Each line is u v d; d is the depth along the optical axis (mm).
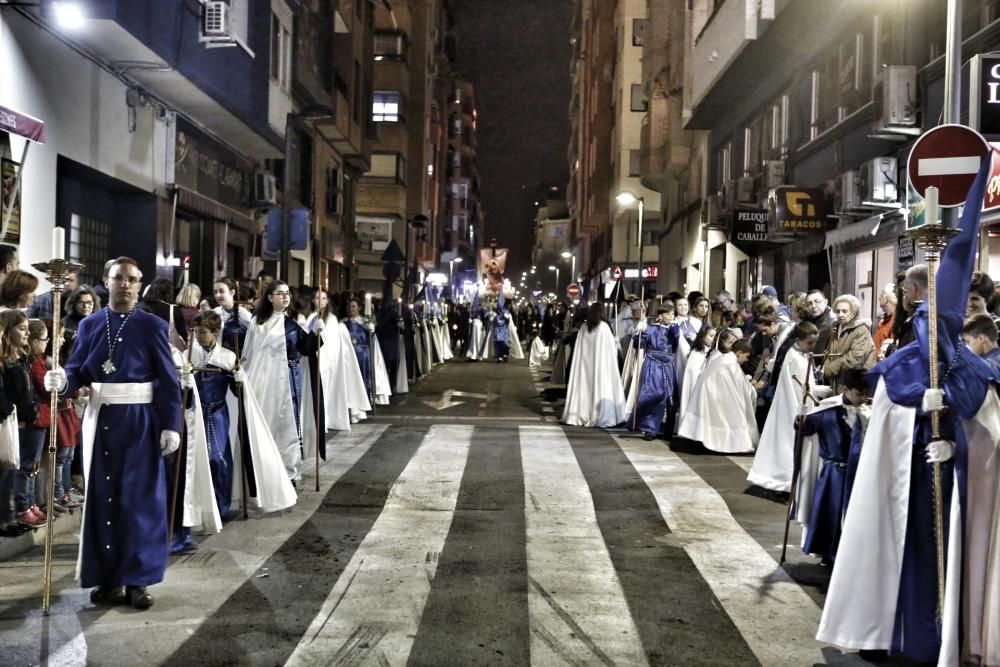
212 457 8133
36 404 6727
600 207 55344
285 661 5109
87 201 14492
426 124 57594
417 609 6016
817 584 6738
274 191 22344
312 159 29250
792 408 9602
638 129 48375
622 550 7562
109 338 6094
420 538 7816
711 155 30938
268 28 19953
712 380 12359
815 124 20234
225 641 5387
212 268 19438
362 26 36188
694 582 6734
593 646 5438
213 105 16812
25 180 11344
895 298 9930
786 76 22328
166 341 6191
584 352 15180
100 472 5969
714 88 25141
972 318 5301
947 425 5074
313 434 10352
